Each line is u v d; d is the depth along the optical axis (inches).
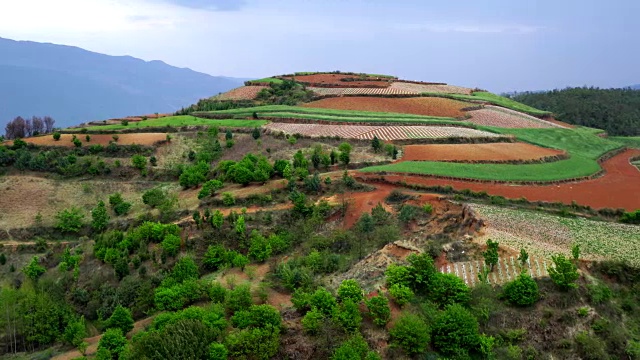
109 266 2222.0
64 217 2854.3
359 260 1877.5
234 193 2694.4
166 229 2283.5
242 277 1950.1
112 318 1665.8
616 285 1605.6
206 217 2372.0
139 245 2274.9
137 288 1972.2
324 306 1460.4
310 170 2987.2
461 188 2571.4
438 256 1784.0
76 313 1948.8
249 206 2519.7
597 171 3206.2
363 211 2338.8
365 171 2795.3
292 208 2428.6
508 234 1897.1
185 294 1742.1
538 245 1798.7
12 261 2620.6
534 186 2716.5
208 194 2723.9
